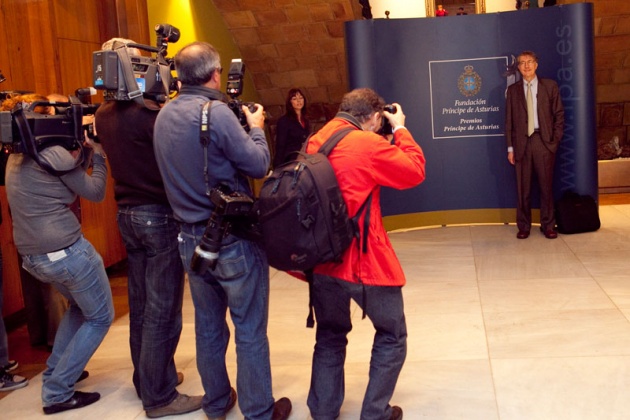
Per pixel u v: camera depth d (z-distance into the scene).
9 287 5.39
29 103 3.37
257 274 3.10
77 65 6.52
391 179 2.92
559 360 4.00
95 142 3.57
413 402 3.58
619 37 9.81
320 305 3.11
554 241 7.00
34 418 3.68
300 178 2.82
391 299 3.01
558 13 7.41
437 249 6.98
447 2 10.28
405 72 7.79
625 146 10.81
